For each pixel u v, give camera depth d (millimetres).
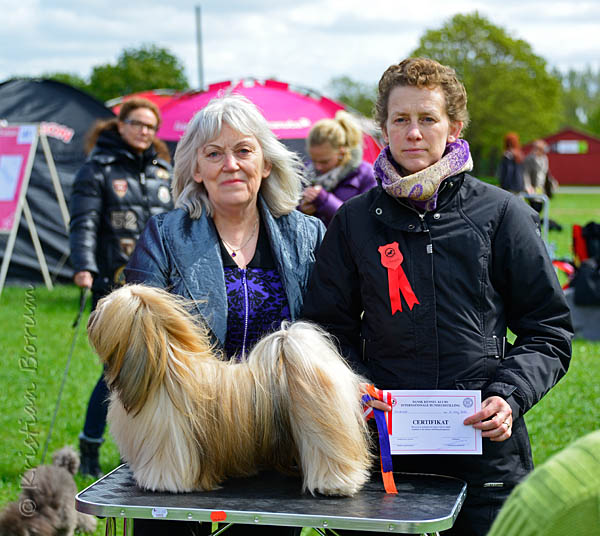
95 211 4488
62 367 6691
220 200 2453
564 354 2293
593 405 5723
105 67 49500
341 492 2064
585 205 31281
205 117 2445
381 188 2389
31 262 10602
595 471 1084
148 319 2051
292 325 2238
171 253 2436
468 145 2340
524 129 53281
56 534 3465
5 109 10391
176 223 2480
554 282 2299
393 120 2326
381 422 2182
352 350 2428
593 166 62312
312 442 2061
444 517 1912
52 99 10578
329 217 4703
